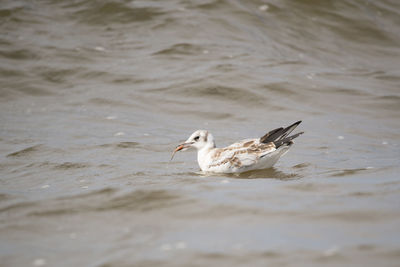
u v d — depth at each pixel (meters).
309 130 16.91
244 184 10.95
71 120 17.25
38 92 19.59
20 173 12.51
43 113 17.81
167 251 7.47
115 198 10.02
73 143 15.02
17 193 10.88
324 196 9.60
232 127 17.31
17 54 21.86
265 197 9.66
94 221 8.94
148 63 21.67
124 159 13.78
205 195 9.91
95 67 21.30
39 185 11.55
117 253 7.52
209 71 21.00
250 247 7.43
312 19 26.23
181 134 16.42
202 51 22.62
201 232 8.13
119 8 25.25
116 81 20.45
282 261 6.96
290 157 14.25
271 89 19.97
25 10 25.06
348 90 20.31
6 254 7.68
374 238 7.44
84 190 10.82
